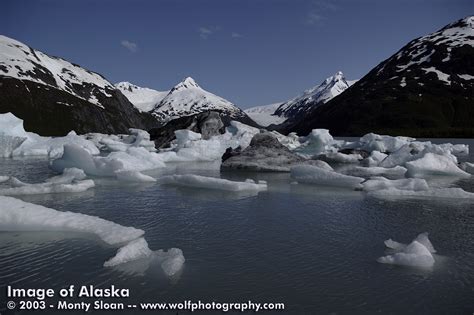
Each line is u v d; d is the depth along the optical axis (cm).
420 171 2034
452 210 1198
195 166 2556
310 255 799
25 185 1548
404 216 1123
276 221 1065
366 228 1001
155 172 2202
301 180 1767
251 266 738
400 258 752
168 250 795
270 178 1923
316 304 592
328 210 1197
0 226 935
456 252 823
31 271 705
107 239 866
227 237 919
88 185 1565
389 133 10662
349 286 654
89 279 672
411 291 636
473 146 5772
